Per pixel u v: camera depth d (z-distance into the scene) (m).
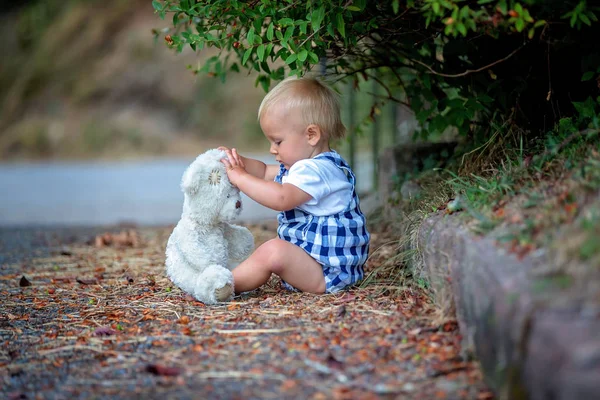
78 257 7.97
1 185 21.08
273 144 5.54
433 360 3.83
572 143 4.96
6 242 9.69
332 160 5.43
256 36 5.45
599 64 5.55
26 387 3.77
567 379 2.86
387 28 5.99
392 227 7.28
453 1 4.64
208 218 5.21
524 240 3.71
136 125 30.44
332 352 3.97
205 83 31.59
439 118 6.60
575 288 3.15
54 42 33.22
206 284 5.09
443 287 4.46
